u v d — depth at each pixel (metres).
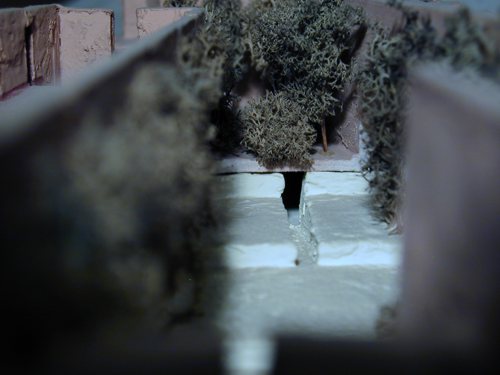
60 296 0.05
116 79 0.07
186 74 0.10
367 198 0.14
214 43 0.12
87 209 0.05
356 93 0.15
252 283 0.11
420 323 0.08
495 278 0.06
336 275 0.11
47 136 0.05
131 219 0.06
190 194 0.09
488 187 0.06
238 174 0.15
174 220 0.08
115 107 0.07
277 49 0.15
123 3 0.26
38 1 0.25
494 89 0.07
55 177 0.05
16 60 0.14
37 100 0.05
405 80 0.11
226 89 0.15
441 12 0.09
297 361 0.08
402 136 0.11
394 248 0.12
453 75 0.08
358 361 0.08
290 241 0.12
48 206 0.05
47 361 0.05
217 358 0.07
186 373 0.07
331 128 0.16
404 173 0.11
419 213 0.08
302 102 0.15
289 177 0.16
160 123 0.08
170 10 0.15
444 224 0.07
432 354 0.07
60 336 0.05
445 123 0.07
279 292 0.11
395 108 0.11
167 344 0.07
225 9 0.16
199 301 0.10
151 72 0.08
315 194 0.15
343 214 0.13
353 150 0.15
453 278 0.07
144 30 0.15
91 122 0.06
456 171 0.07
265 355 0.08
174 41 0.10
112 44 0.17
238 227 0.13
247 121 0.15
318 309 0.10
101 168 0.06
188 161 0.09
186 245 0.09
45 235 0.05
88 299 0.05
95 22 0.17
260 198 0.15
